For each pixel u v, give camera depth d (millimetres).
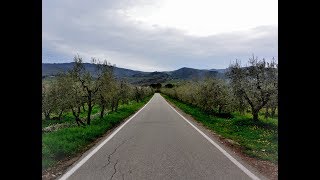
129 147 13062
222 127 21828
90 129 17891
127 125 22250
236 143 14586
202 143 14164
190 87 55219
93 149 12594
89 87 23750
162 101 72562
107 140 15078
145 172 8750
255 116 24875
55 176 8438
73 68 23531
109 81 24734
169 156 11094
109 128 20703
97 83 24078
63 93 25453
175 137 16141
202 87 38188
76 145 13117
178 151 12109
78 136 15195
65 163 10172
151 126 21562
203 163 9914
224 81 36750
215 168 9203
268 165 9734
